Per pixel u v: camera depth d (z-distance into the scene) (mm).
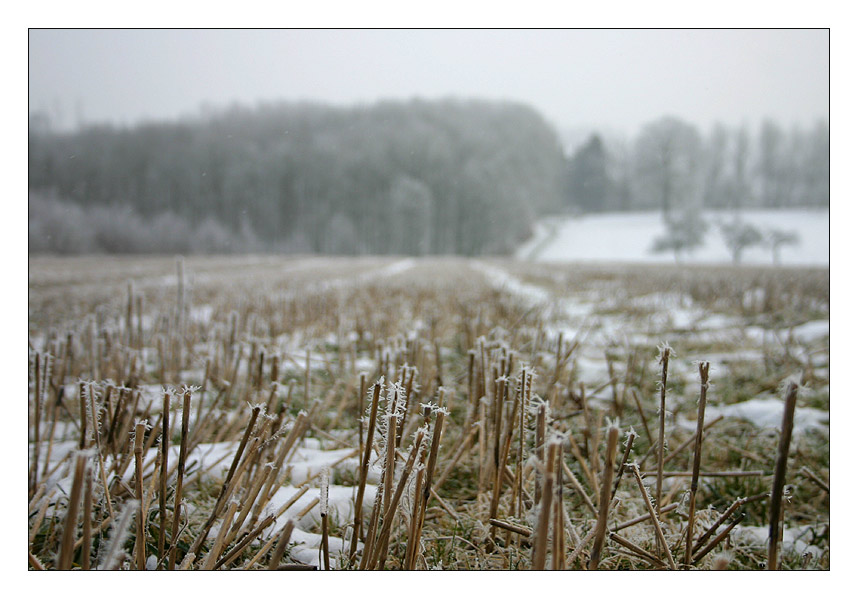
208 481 2840
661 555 2279
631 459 2965
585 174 79562
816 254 43000
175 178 55312
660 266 28891
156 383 4480
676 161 59812
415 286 11789
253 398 3836
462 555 2381
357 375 4406
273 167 60531
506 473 2506
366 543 2049
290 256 51156
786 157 54656
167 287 10727
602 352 6066
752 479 3180
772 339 6363
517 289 14250
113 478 2424
